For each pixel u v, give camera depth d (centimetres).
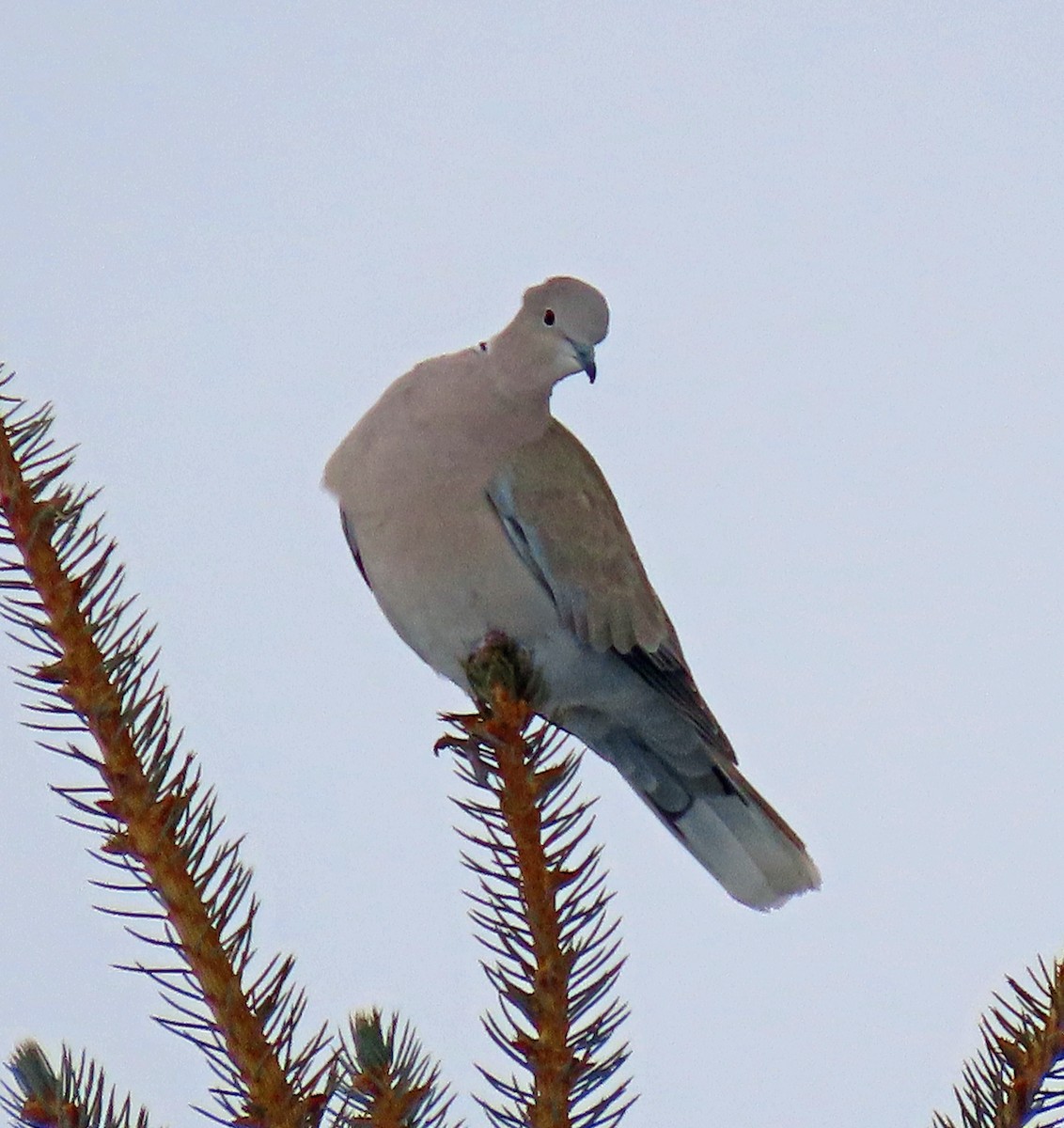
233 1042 488
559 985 512
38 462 530
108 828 507
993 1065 478
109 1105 463
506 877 545
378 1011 510
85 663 515
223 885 502
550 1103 500
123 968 494
